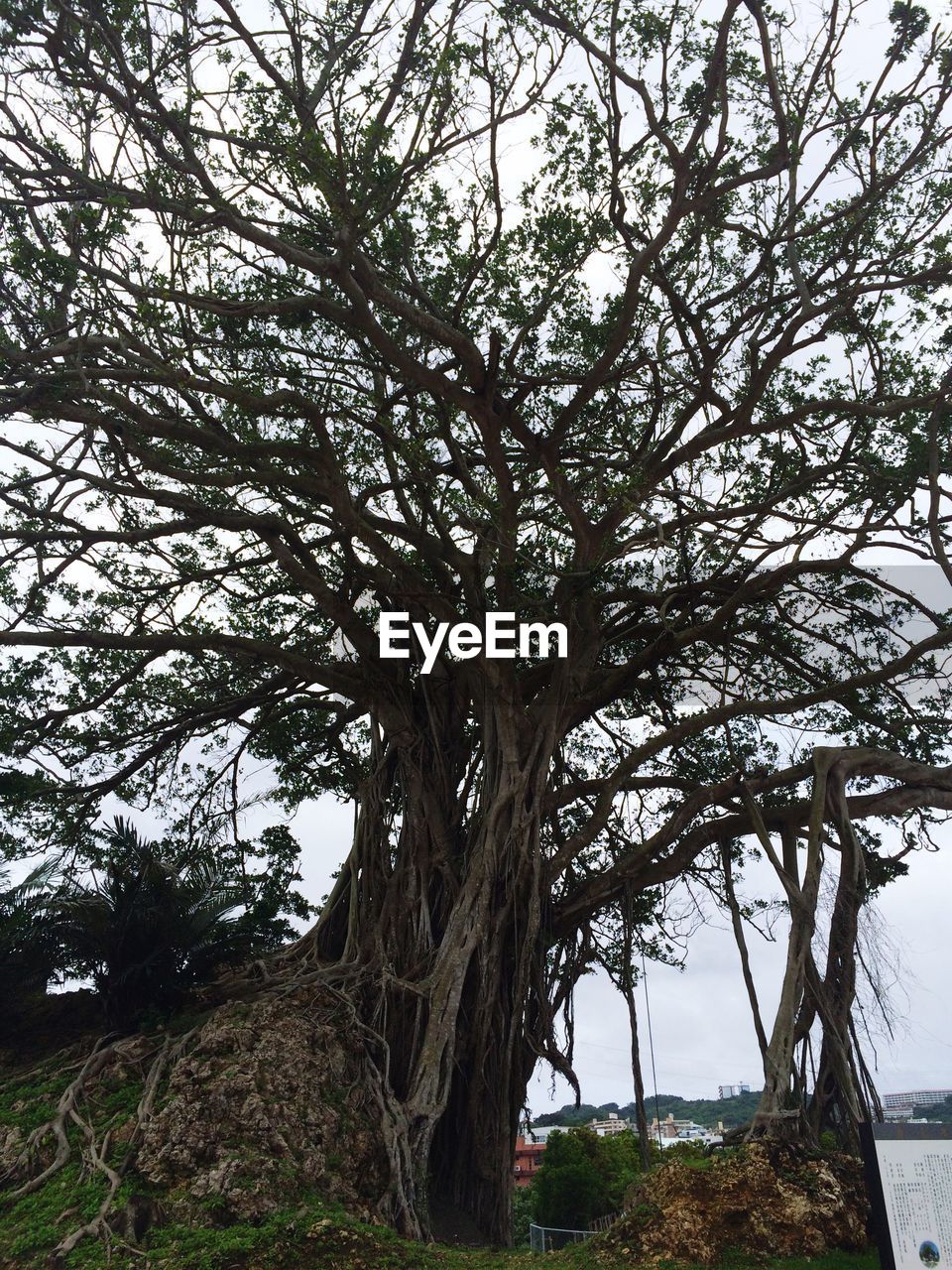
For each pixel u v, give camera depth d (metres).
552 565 16.98
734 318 15.04
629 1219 10.11
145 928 14.66
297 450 14.23
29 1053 15.25
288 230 14.26
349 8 12.58
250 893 16.80
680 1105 60.88
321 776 19.34
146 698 18.14
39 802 17.14
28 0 11.78
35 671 16.50
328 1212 9.92
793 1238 9.72
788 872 16.06
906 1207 8.72
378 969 14.24
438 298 15.36
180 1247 9.24
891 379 15.26
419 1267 9.23
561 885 16.48
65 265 12.05
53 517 13.89
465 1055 13.75
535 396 15.61
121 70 12.23
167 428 13.65
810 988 13.22
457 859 15.35
